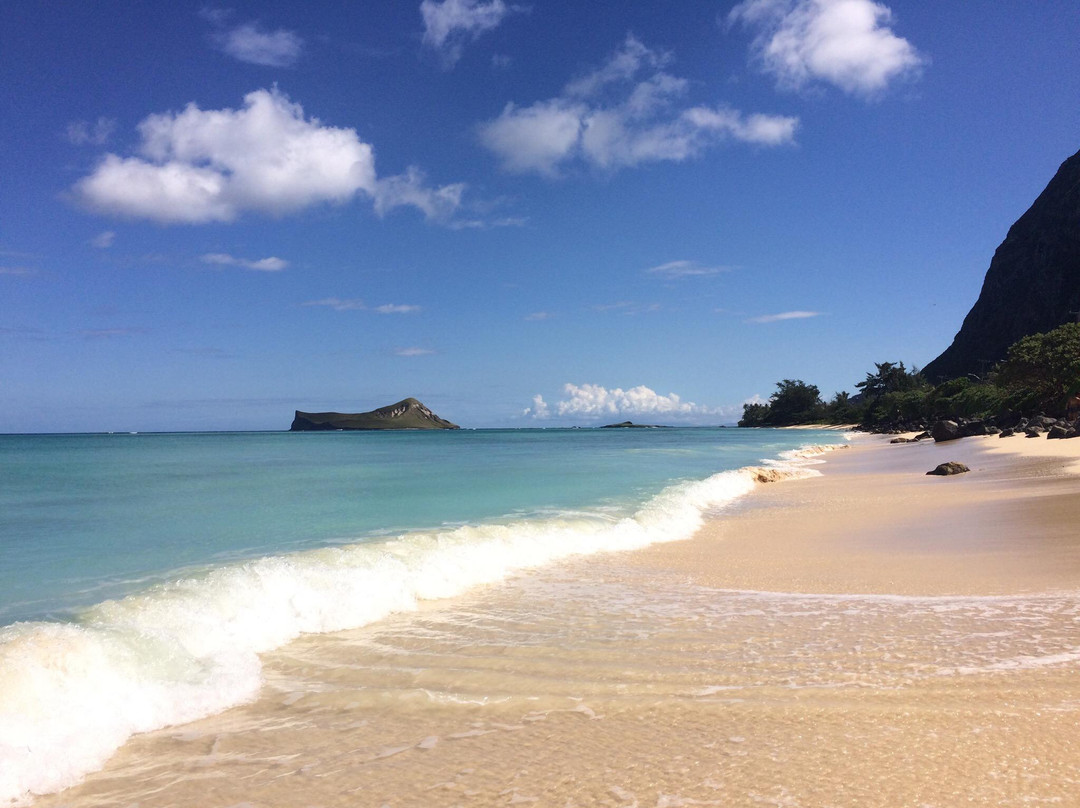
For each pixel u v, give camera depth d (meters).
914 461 41.66
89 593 9.49
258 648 7.85
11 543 13.39
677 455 52.66
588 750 5.19
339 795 4.65
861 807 4.14
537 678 6.84
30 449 60.16
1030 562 11.70
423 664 7.36
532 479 29.31
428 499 21.56
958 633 7.78
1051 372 79.19
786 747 5.06
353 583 9.77
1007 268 179.12
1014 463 32.75
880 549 13.85
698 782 4.58
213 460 42.84
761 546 15.00
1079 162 169.38
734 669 6.89
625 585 11.26
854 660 6.99
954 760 4.72
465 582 11.23
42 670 5.95
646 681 6.64
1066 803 4.11
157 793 4.78
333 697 6.48
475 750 5.28
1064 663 6.63
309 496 22.14
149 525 15.78
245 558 12.17
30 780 4.84
